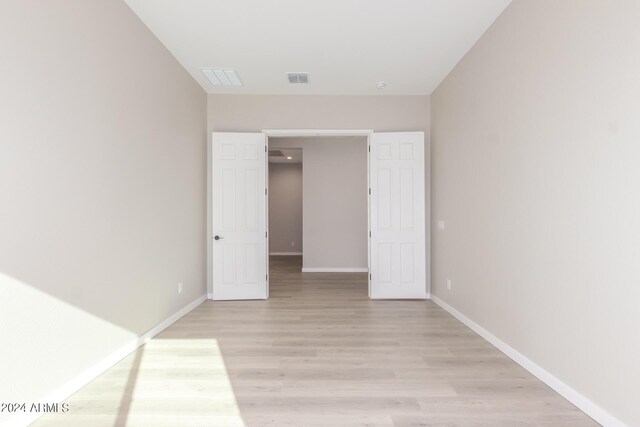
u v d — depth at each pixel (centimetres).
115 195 290
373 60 421
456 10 320
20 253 199
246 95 532
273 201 1113
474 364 293
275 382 259
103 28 274
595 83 213
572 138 232
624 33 192
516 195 300
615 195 199
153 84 358
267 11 321
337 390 247
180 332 374
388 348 329
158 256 369
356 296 546
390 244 521
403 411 220
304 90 517
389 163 520
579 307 227
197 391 246
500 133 327
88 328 257
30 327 206
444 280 474
